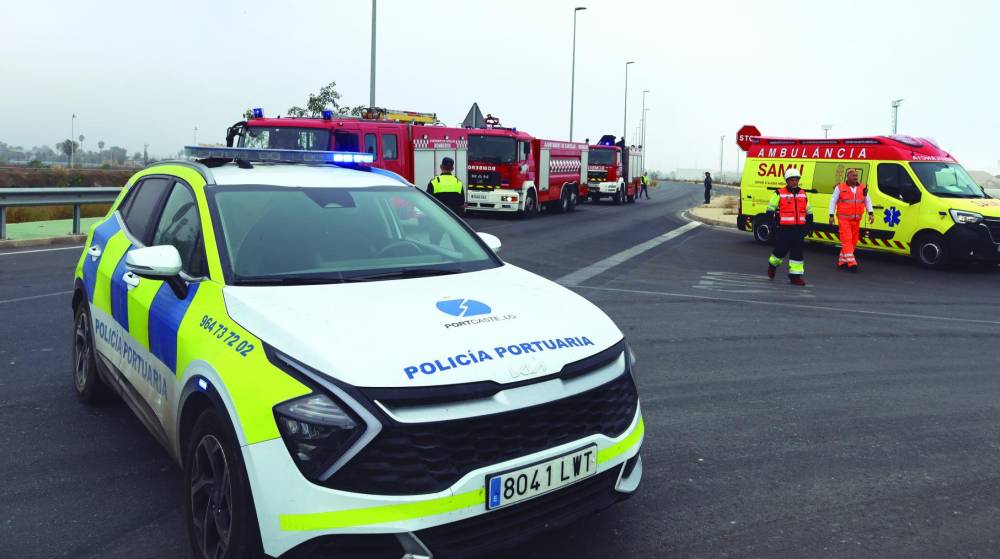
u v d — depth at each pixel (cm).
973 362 718
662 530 371
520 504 287
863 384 636
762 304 1019
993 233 1438
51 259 1210
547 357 301
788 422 535
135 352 408
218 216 380
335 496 264
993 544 362
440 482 272
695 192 6756
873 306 1034
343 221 409
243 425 280
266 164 464
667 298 1038
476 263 413
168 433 357
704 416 545
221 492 302
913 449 486
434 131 2073
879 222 1593
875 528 377
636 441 330
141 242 446
